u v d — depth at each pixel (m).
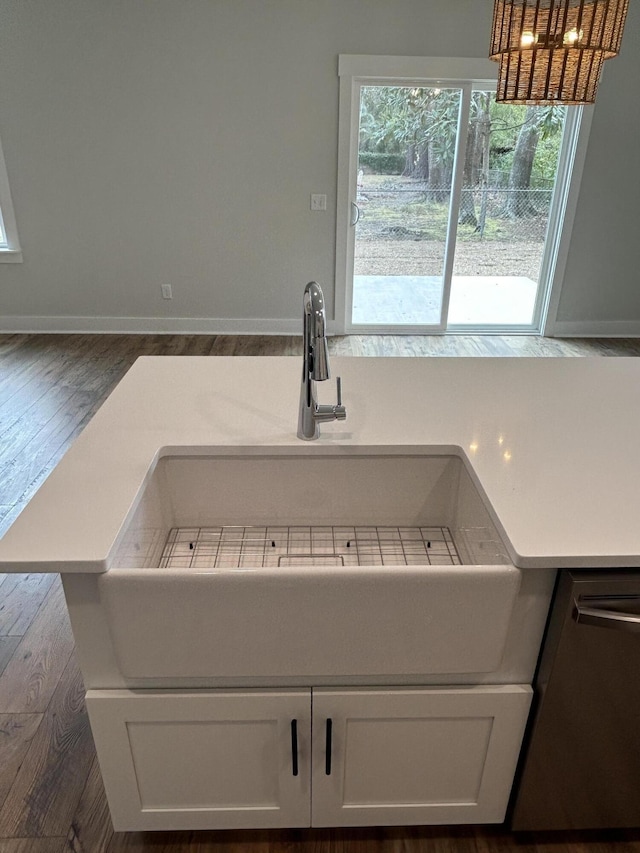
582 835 1.44
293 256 4.72
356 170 4.52
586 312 4.94
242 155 4.39
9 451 3.12
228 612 1.03
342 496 1.42
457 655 1.09
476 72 4.18
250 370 1.75
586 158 4.41
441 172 4.53
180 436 1.37
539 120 4.42
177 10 3.99
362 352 4.61
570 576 1.02
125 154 4.38
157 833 1.44
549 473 1.23
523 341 4.89
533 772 1.24
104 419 1.44
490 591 1.02
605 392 1.63
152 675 1.10
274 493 1.41
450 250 4.75
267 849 1.41
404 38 4.10
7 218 4.56
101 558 0.97
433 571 1.01
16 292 4.82
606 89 4.23
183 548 1.39
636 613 1.04
